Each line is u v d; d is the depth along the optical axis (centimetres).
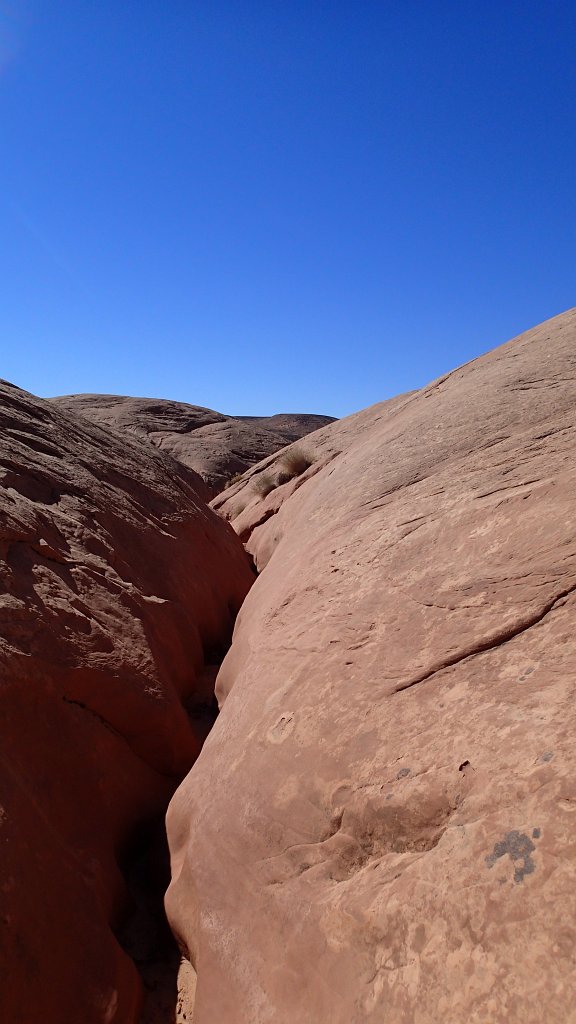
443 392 732
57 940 294
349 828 246
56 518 588
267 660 412
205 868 314
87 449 841
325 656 345
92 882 341
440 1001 170
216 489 3062
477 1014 159
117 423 3947
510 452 417
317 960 222
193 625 671
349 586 392
